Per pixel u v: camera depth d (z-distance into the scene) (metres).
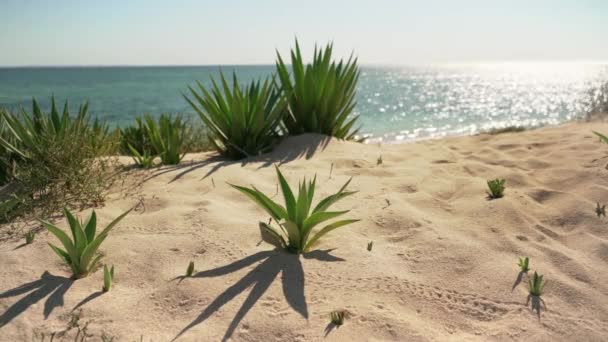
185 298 2.08
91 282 2.24
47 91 45.75
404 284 2.22
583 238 2.71
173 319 1.93
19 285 2.19
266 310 1.98
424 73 171.00
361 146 5.65
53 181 3.36
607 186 3.47
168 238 2.68
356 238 2.76
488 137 6.72
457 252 2.51
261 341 1.79
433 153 5.37
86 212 3.15
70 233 2.79
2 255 2.47
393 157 5.12
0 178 4.07
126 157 5.12
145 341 1.78
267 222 3.02
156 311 1.99
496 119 19.64
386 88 60.41
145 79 83.69
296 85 5.74
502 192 3.47
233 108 4.93
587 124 7.07
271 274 2.29
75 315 1.92
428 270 2.36
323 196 3.58
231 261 2.43
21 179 3.50
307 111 5.82
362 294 2.12
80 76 109.81
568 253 2.53
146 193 3.56
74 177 3.36
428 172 4.25
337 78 5.94
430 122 18.47
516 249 2.56
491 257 2.47
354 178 4.09
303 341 1.78
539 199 3.40
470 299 2.11
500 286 2.20
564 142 5.21
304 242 2.55
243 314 1.95
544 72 170.00
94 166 3.87
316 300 2.07
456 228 2.87
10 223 2.97
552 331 1.88
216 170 4.25
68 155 3.46
